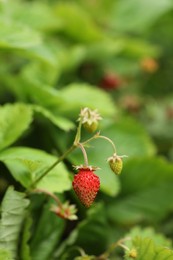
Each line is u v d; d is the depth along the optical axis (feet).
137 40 2.07
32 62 1.63
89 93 1.53
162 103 1.97
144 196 1.50
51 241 1.31
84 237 1.37
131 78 1.97
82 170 1.17
